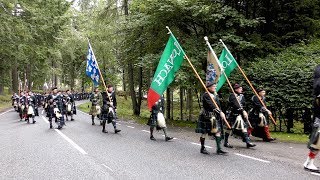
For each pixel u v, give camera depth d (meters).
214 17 15.52
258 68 13.84
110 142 10.66
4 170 7.13
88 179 6.38
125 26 19.38
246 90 13.82
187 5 15.77
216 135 8.63
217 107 8.52
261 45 16.03
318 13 17.81
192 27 17.75
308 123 12.66
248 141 9.55
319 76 6.89
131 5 19.91
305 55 14.43
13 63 36.66
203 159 8.02
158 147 9.73
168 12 16.31
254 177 6.42
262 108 10.81
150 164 7.54
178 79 14.62
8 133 13.21
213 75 11.89
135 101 23.48
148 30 18.44
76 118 20.83
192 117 25.61
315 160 7.96
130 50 20.70
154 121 11.18
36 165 7.54
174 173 6.75
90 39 28.44
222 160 7.91
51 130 14.07
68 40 34.03
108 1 22.62
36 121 18.50
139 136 12.13
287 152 8.91
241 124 9.52
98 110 16.48
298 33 17.17
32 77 46.66
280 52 15.83
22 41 30.08
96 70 14.31
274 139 10.87
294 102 12.59
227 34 15.32
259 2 18.06
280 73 12.89
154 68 16.88
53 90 14.87
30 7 29.42
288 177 6.42
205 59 15.56
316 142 6.78
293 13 17.91
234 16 15.38
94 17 23.33
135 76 27.52
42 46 31.78
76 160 7.99
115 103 13.43
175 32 17.61
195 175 6.59
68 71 56.72
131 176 6.55
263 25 18.05
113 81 40.75
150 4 16.67
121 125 16.52
